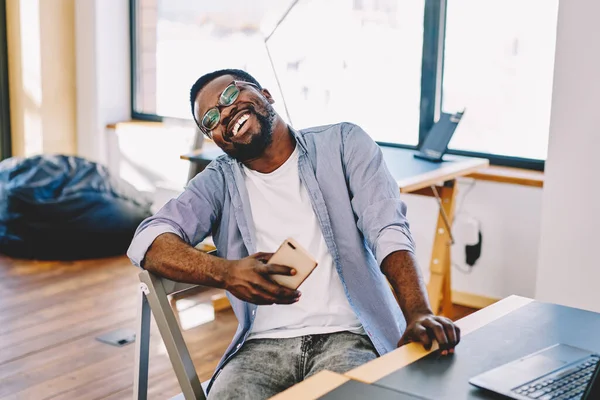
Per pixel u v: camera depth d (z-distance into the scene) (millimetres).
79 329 3730
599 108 3193
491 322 1761
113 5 5473
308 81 4691
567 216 3342
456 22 4195
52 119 5508
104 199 4859
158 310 1925
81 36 5477
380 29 4406
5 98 5570
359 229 2143
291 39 4707
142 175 5398
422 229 4273
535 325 1742
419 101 4375
